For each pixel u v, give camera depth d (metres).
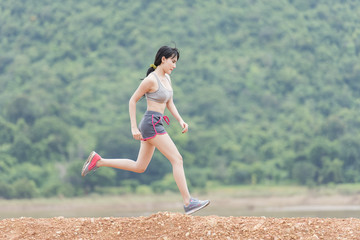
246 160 180.88
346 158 173.12
